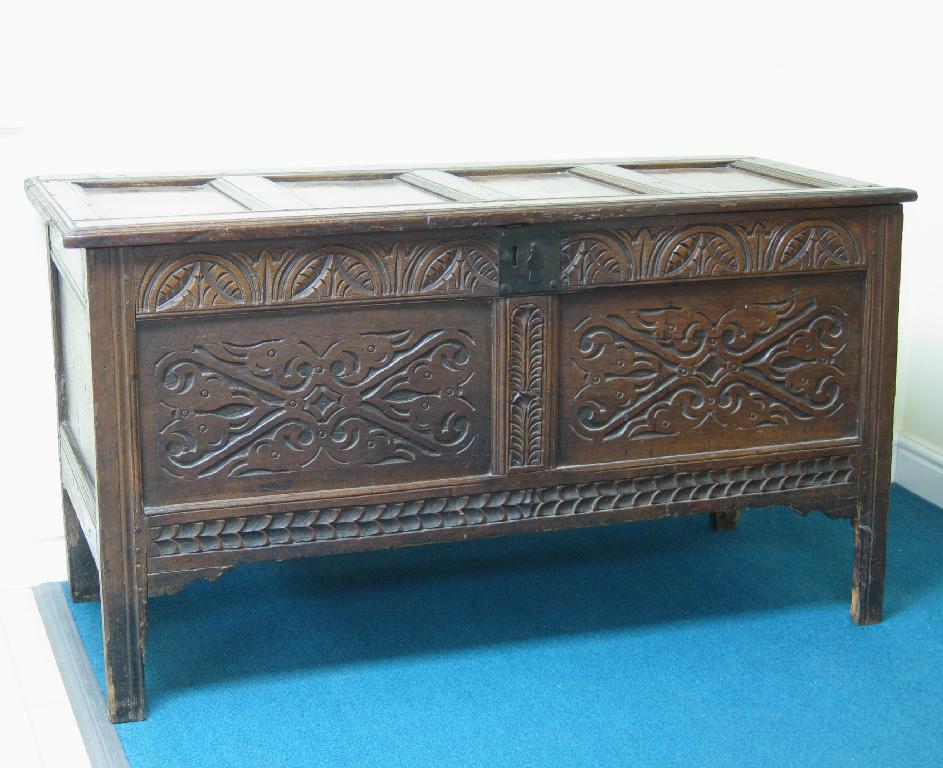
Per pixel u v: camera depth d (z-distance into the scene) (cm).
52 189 280
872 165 381
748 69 367
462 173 320
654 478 290
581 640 298
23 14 302
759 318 289
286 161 332
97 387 248
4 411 319
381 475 272
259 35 322
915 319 390
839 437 301
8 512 325
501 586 326
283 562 338
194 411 257
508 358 273
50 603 319
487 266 268
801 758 252
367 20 331
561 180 317
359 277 260
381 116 338
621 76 357
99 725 263
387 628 304
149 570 260
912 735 260
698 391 289
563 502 285
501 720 264
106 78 312
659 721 264
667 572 336
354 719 265
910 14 372
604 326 279
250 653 291
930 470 386
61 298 303
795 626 306
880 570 306
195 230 245
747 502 297
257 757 251
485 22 342
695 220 279
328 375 263
